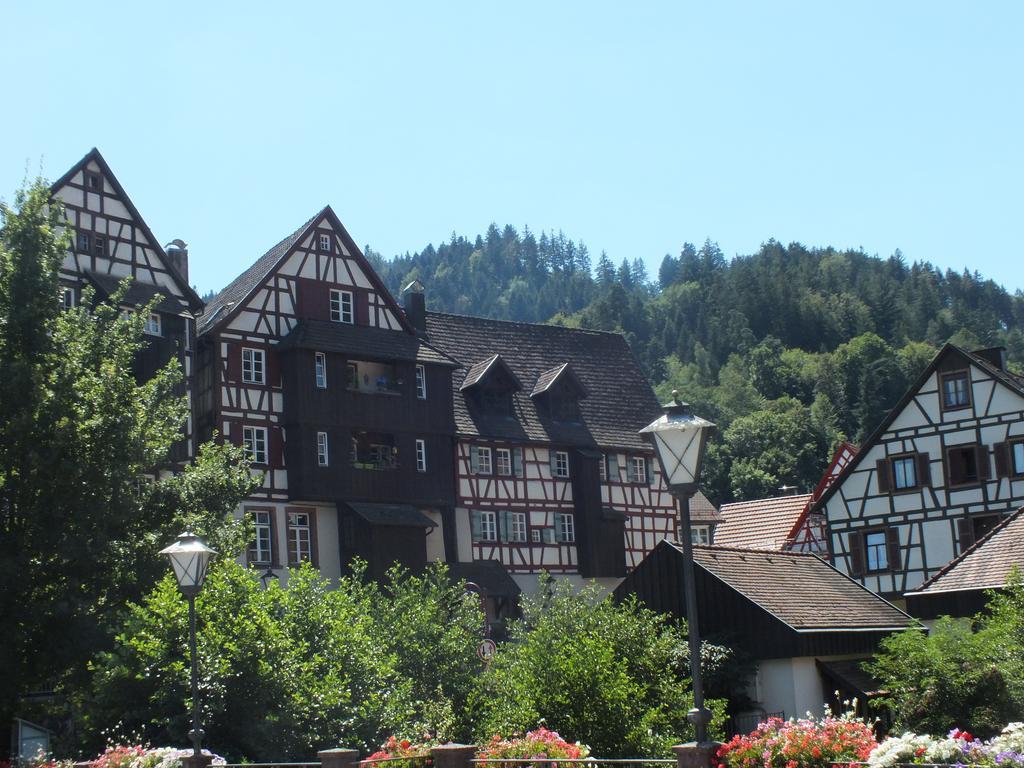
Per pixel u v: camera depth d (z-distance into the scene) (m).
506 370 79.75
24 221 43.16
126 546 42.31
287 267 70.81
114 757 29.05
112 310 46.47
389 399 72.44
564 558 79.75
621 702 33.94
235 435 67.25
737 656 43.84
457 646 40.91
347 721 33.66
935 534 72.44
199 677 32.25
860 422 176.62
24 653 40.31
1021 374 78.25
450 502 74.19
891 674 39.78
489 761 24.48
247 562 66.12
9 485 41.19
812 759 21.45
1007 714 36.47
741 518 89.12
